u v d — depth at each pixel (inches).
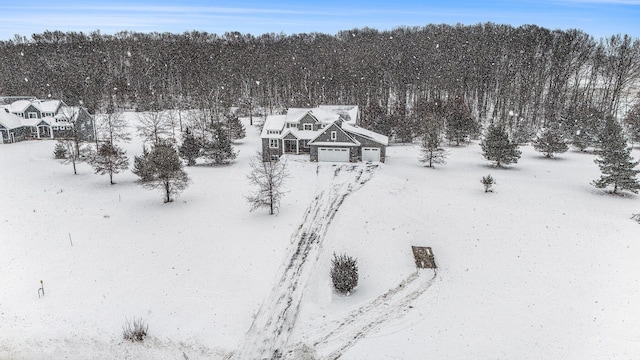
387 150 2792.8
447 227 1456.7
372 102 3659.0
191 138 2377.0
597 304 991.6
